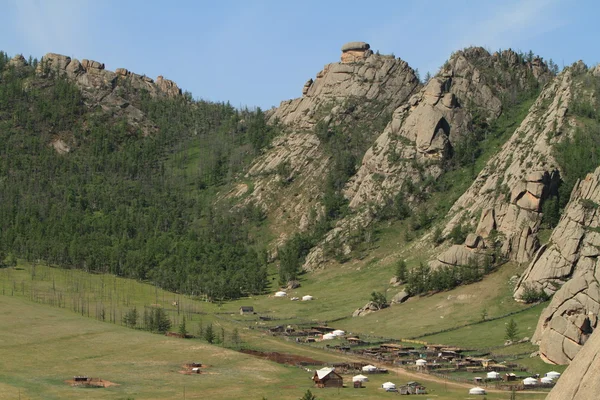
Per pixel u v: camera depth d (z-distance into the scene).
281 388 172.88
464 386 174.88
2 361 192.62
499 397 159.50
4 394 156.75
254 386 174.75
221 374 188.75
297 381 182.12
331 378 175.75
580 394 58.84
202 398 160.62
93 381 175.88
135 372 188.62
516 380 180.00
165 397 161.12
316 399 158.62
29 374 180.12
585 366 59.88
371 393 166.75
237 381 180.75
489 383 176.88
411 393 166.00
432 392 167.12
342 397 161.75
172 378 182.62
